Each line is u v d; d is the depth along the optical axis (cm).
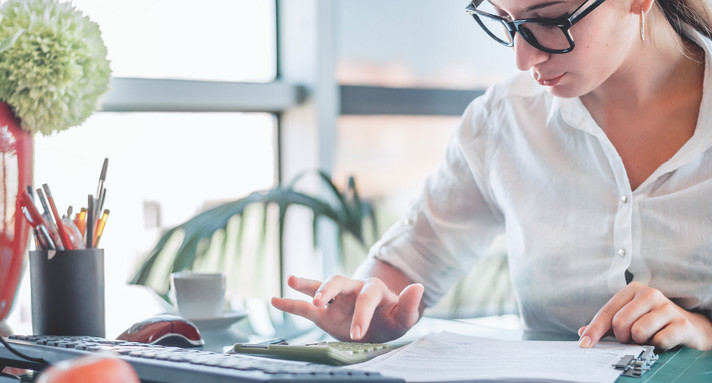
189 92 224
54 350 91
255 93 236
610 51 111
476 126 147
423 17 258
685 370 90
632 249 127
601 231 131
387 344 105
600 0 106
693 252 124
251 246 238
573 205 133
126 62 216
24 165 127
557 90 116
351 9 248
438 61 262
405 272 145
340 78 248
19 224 127
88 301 104
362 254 256
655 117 127
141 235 222
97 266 105
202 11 229
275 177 250
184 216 230
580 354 94
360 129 252
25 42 126
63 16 131
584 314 134
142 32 218
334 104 247
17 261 127
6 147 124
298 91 245
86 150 211
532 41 110
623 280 128
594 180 132
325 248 250
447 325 131
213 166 235
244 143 242
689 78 125
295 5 245
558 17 108
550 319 139
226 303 148
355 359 95
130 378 53
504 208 143
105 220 111
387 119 255
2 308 127
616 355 93
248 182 243
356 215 223
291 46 247
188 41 227
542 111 140
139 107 219
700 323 109
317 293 109
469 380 80
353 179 229
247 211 212
